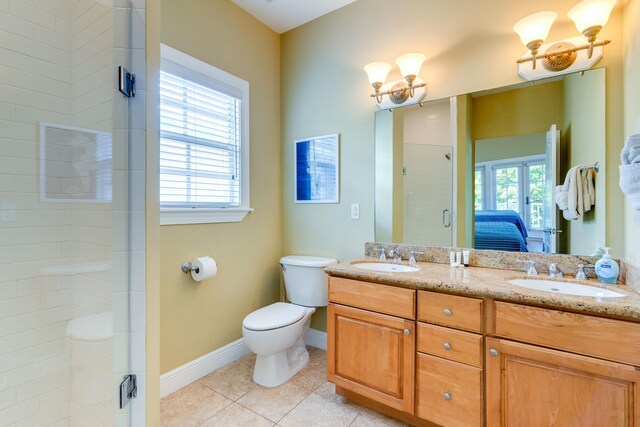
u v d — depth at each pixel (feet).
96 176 4.22
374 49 7.20
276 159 8.55
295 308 6.96
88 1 4.28
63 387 4.60
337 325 5.77
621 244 4.77
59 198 4.49
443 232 6.40
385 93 6.81
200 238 6.63
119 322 4.06
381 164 7.14
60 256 4.54
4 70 4.18
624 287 4.35
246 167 7.60
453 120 6.27
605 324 3.58
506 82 5.76
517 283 4.94
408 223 6.80
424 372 4.81
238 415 5.43
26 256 4.33
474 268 5.82
